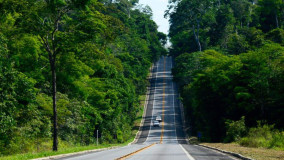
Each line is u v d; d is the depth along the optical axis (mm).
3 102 23812
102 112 53469
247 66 53250
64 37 25109
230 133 44000
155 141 70125
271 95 51438
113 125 60562
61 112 36844
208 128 60062
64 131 40375
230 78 56188
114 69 65875
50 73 37688
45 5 24016
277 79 51562
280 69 51125
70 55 28766
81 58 29078
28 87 27547
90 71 38188
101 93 51844
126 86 76188
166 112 101438
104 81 61531
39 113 30906
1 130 24656
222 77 54688
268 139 31406
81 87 41781
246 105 51844
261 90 51250
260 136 33750
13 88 24906
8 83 24453
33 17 23891
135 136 78750
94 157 18109
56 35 25688
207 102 59688
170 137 75500
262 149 24656
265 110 51812
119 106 62500
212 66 61094
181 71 100812
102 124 57688
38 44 33812
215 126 58938
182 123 90625
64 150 25156
